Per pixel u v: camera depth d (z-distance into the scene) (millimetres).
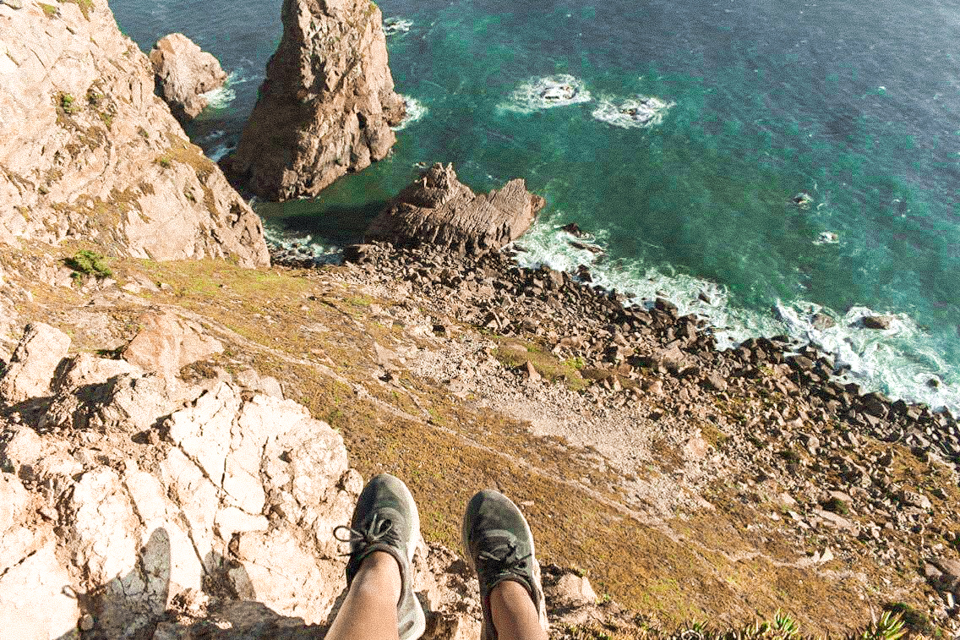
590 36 101562
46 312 29547
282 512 8484
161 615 6273
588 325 58094
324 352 38688
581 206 73188
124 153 44531
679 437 43781
